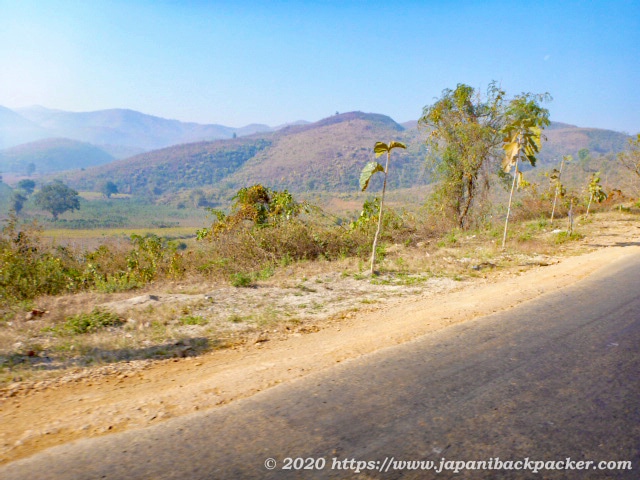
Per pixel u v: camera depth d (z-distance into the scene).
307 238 15.16
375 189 142.62
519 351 5.35
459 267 12.23
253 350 5.93
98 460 3.21
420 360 5.14
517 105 21.70
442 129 23.00
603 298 8.04
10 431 3.71
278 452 3.23
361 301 8.73
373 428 3.55
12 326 7.04
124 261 12.88
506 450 3.19
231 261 13.23
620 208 29.12
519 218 26.92
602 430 3.46
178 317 7.57
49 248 12.39
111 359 5.58
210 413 3.93
